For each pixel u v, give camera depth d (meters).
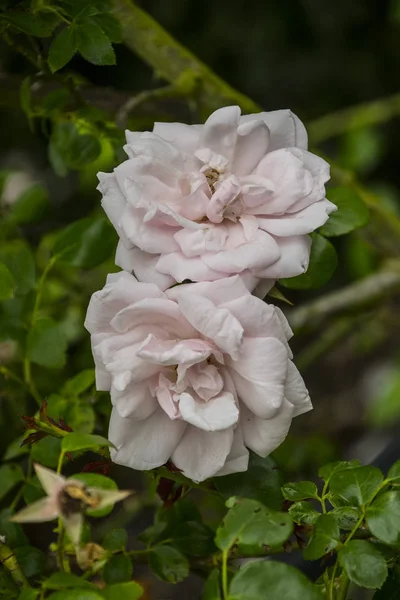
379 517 0.53
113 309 0.53
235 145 0.54
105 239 0.65
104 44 0.60
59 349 0.65
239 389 0.53
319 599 0.50
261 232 0.53
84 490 0.50
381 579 0.52
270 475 0.57
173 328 0.53
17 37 0.67
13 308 0.68
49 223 0.88
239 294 0.52
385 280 0.85
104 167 0.83
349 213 0.61
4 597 0.55
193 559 0.61
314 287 0.60
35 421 0.57
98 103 0.68
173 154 0.54
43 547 0.75
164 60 0.70
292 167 0.54
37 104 0.67
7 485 0.63
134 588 0.51
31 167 1.27
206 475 0.54
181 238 0.53
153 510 0.92
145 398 0.54
